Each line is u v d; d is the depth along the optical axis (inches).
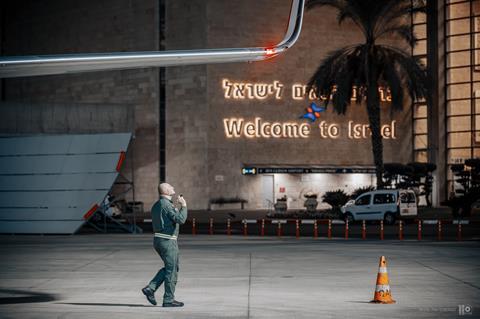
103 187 1841.8
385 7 2679.6
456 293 772.6
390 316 634.8
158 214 685.3
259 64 3425.2
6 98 4180.6
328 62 2728.8
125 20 3599.9
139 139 3506.4
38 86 4001.0
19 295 780.6
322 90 2753.4
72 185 1866.4
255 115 3415.4
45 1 3956.7
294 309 674.8
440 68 3592.5
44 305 708.7
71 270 1020.5
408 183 3149.6
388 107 3661.4
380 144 2716.5
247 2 3376.0
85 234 1897.1
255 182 3400.6
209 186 3329.2
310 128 3508.9
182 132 3405.5
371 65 2699.3
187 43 3398.1
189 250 1331.2
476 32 3518.7
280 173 3410.4
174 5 3440.0
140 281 896.9
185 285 848.9
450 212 3011.8
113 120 3417.8
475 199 2684.5
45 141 1923.0
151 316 639.1
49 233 1845.5
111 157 1851.6
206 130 3334.2
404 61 2696.9
